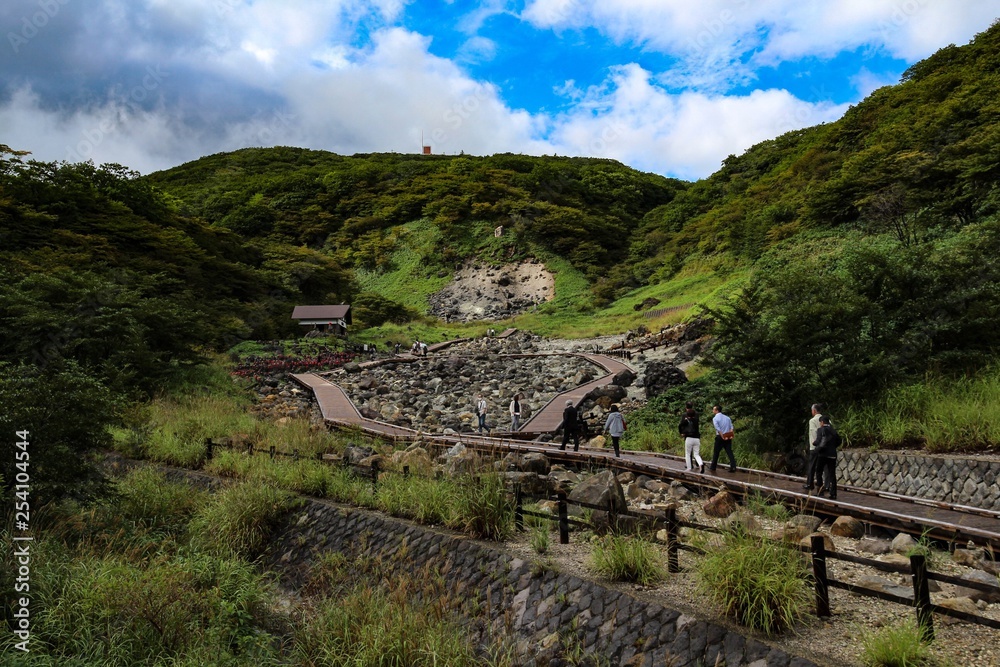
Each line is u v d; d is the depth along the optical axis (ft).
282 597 30.94
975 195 98.12
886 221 124.67
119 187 189.47
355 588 28.17
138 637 22.40
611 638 20.70
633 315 183.21
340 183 388.57
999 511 29.01
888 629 17.01
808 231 160.45
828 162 214.90
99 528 33.73
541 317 214.69
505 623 23.90
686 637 19.04
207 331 112.06
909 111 198.90
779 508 31.91
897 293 51.93
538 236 302.25
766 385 49.62
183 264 167.22
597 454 49.06
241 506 37.99
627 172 465.06
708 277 188.75
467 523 29.94
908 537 26.27
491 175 382.01
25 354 71.51
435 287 272.92
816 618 18.94
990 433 37.63
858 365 46.85
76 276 90.33
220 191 413.18
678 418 64.85
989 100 147.23
